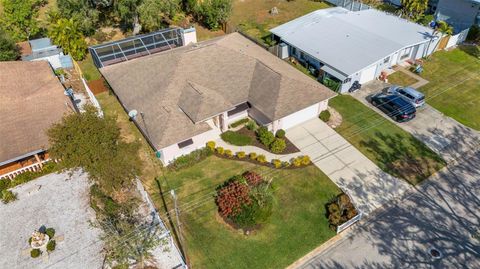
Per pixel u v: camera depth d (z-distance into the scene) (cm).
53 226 3023
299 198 3175
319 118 4019
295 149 3650
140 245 2588
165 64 3994
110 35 5750
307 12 6366
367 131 3850
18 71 4394
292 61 4966
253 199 2898
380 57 4381
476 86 4438
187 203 3145
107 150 2939
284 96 3728
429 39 4709
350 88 4403
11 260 2791
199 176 3397
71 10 5172
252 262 2722
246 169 3447
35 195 3291
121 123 4028
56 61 5022
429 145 3681
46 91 4088
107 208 3003
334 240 2867
